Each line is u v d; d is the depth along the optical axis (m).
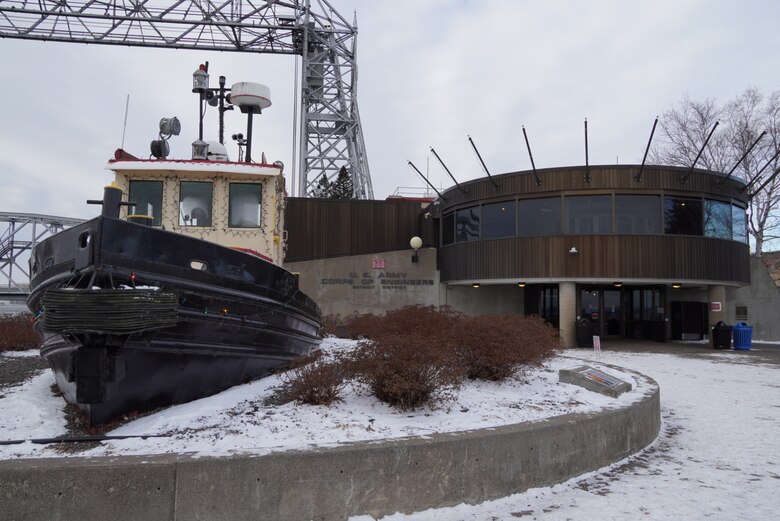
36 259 7.02
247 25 43.97
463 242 23.27
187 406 6.52
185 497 4.34
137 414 6.25
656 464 6.65
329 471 4.66
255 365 7.82
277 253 9.39
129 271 5.70
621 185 20.23
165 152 9.65
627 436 6.91
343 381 7.11
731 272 20.91
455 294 25.48
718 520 4.85
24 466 4.24
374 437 5.40
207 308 6.57
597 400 7.69
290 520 4.54
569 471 5.99
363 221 26.16
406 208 26.45
